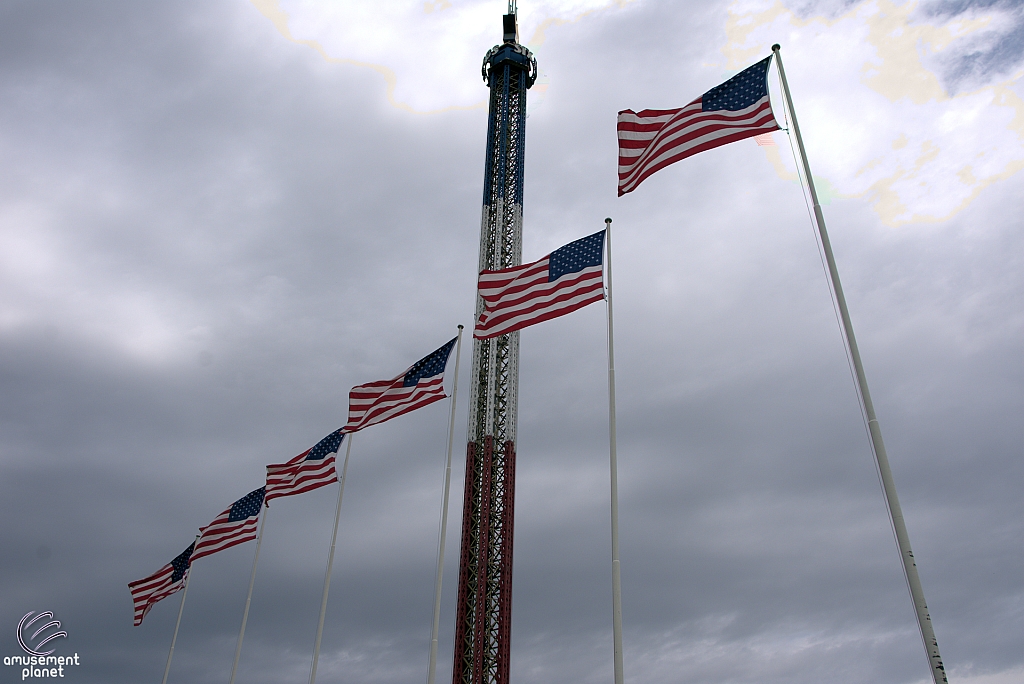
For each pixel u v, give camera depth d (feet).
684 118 118.62
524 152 349.61
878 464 86.33
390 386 177.88
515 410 295.89
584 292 132.87
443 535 155.63
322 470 197.16
